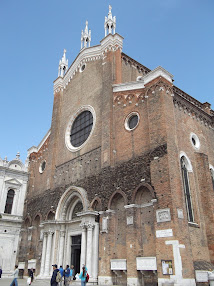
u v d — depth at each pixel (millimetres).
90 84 37781
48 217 36031
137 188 25547
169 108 26672
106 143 30453
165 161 23938
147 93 28328
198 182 28047
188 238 22062
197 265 22781
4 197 44219
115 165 28984
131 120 29969
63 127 40344
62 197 33438
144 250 24000
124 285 24344
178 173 24156
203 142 31672
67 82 43188
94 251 26953
